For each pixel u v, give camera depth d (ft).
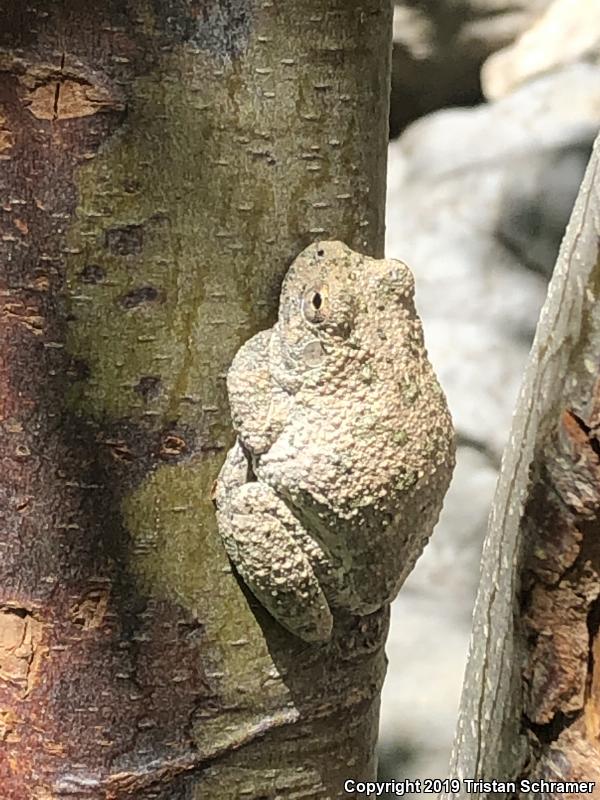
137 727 1.04
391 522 1.03
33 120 1.00
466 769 1.04
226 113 1.01
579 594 0.98
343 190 1.04
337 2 1.02
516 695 1.00
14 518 1.03
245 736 1.05
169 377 1.02
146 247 1.01
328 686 1.06
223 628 1.04
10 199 1.01
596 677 0.99
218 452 1.03
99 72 1.00
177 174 1.01
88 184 1.01
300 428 1.02
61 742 1.04
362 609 1.05
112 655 1.03
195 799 1.05
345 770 1.08
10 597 1.03
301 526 1.02
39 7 0.99
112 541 1.03
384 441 1.02
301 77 1.02
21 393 1.02
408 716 2.24
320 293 1.02
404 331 1.03
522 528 0.99
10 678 1.04
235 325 1.03
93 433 1.02
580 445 0.97
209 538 1.03
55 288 1.01
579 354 0.97
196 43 1.00
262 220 1.02
